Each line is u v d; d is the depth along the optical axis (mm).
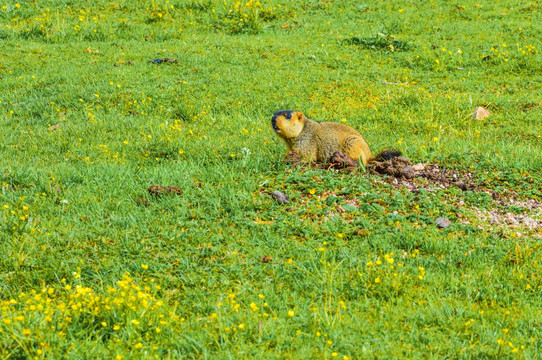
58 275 8477
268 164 12836
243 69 22234
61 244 9383
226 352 6445
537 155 13773
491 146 14562
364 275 8297
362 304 7684
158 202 11117
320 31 27750
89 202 10883
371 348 6656
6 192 11289
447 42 25500
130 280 7711
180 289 8172
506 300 7930
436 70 22797
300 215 10547
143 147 14602
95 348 6473
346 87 20578
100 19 28891
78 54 24406
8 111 18406
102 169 12555
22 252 9000
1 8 29359
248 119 17469
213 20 29047
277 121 12344
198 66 22344
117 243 9414
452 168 12844
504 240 9781
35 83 20844
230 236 9625
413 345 6852
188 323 7105
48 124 17141
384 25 27234
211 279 8328
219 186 11594
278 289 8086
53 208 10617
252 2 29719
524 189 11852
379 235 9758
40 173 12234
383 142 15188
